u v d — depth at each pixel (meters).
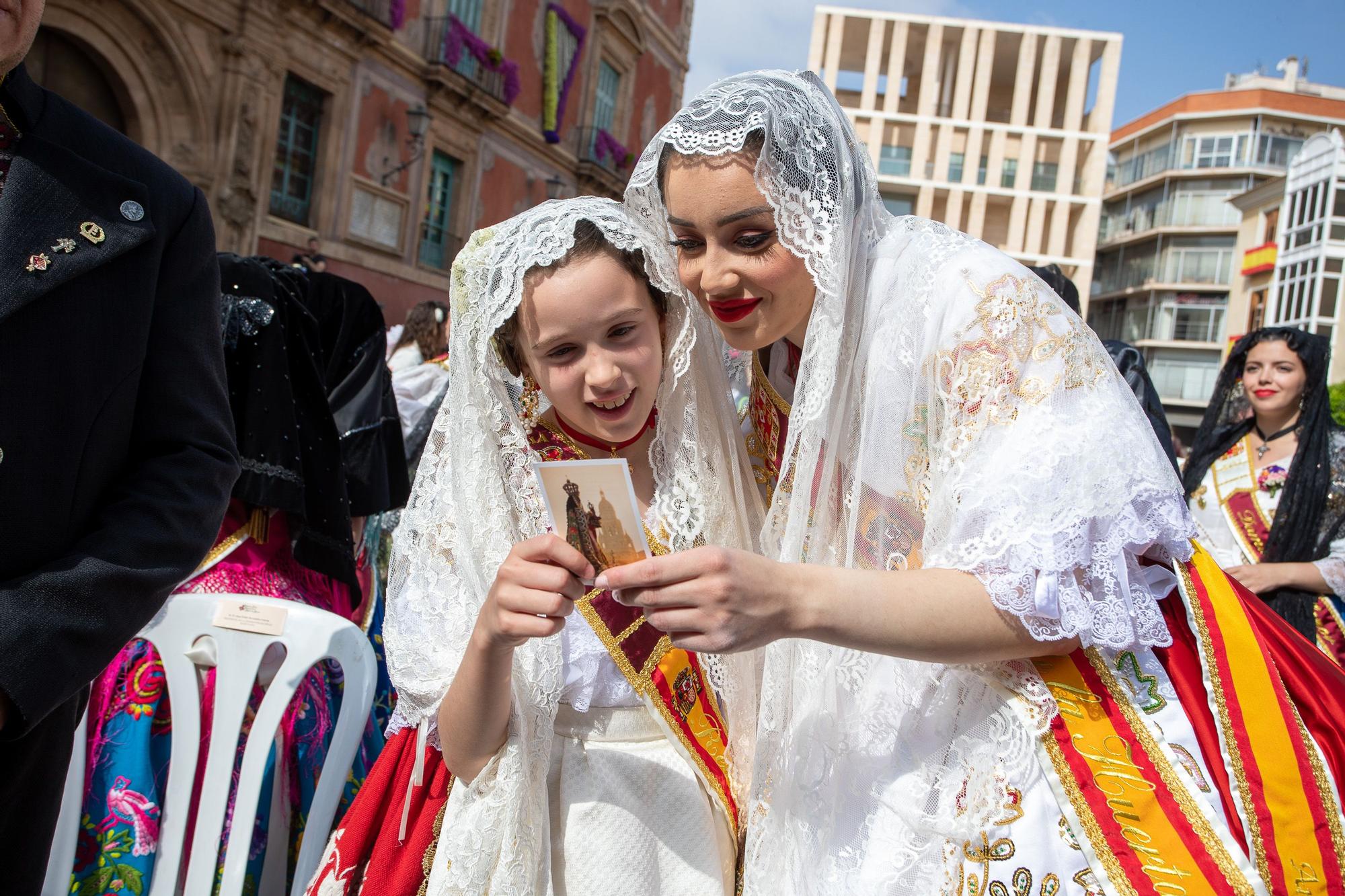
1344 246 31.42
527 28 17.38
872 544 1.54
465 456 1.61
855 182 1.57
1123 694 1.42
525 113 17.72
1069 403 1.38
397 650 1.61
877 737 1.51
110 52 10.70
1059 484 1.32
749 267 1.49
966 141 43.28
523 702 1.55
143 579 1.52
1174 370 47.94
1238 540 3.58
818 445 1.47
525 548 1.35
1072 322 1.44
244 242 12.16
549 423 1.72
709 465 1.72
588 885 1.50
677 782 1.59
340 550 2.73
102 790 2.16
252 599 2.14
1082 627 1.31
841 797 1.51
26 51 1.48
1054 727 1.40
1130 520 1.37
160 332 1.69
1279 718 1.41
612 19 19.58
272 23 12.16
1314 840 1.37
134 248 1.61
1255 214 37.16
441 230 16.38
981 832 1.39
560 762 1.61
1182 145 49.00
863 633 1.27
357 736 2.07
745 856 1.56
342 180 13.80
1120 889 1.32
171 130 11.40
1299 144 47.56
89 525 1.60
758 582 1.23
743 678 1.72
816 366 1.47
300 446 2.66
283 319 2.72
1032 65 43.34
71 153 1.58
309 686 2.46
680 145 1.48
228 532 2.61
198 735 2.11
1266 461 3.64
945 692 1.49
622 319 1.53
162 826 2.11
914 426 1.49
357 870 1.66
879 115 43.25
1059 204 43.12
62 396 1.52
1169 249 48.31
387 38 13.96
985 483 1.34
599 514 1.35
